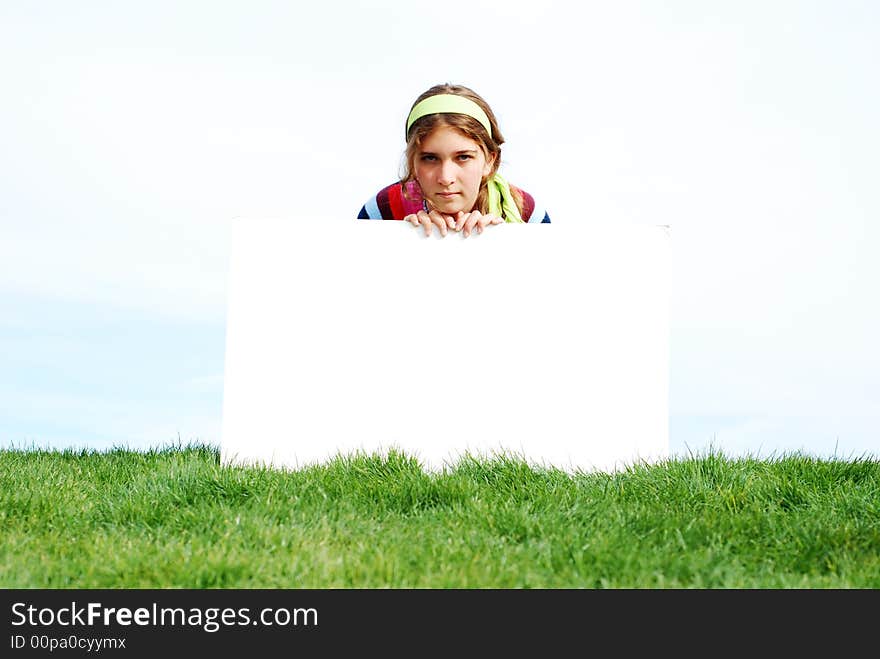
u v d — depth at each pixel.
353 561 2.19
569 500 2.79
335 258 3.50
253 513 2.60
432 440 3.47
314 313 3.49
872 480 3.17
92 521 2.66
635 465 3.29
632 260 3.52
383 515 2.69
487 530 2.48
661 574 2.14
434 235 3.52
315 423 3.47
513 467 3.15
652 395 3.50
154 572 2.14
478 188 3.77
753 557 2.32
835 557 2.30
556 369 3.49
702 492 2.94
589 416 3.48
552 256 3.51
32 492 2.88
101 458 3.91
